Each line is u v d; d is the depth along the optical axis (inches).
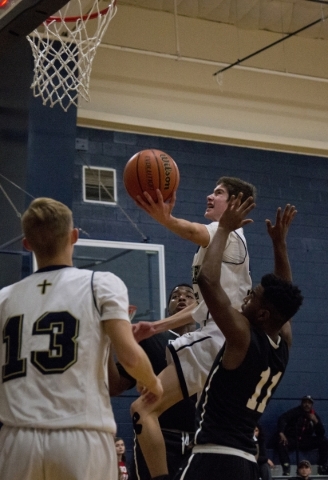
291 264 391.5
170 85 387.9
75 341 89.4
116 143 372.2
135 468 151.7
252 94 405.7
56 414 86.5
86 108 365.7
